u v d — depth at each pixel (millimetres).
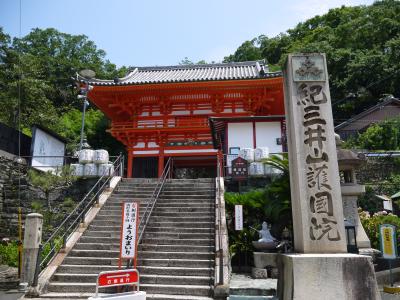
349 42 42062
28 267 9242
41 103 32344
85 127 39688
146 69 31453
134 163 23594
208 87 22250
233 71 29172
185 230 10570
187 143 23359
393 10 40750
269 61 56375
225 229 9750
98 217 11461
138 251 9469
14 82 30766
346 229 9320
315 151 6160
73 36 57031
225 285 7617
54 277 8570
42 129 18047
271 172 13711
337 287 5203
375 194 18484
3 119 29906
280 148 18156
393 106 31078
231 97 23391
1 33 32688
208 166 26391
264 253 9703
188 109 23984
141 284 8148
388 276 8438
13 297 8211
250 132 18516
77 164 15172
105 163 15156
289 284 5465
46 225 13484
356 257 5328
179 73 29797
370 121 30891
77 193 14797
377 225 11359
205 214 11492
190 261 8961
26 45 52469
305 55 6645
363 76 35969
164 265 8992
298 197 6055
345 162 11055
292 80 6508
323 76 6523
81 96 24016
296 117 6332
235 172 13867
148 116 24109
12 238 14016
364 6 49688
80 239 10234
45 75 46812
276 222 11328
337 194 5977
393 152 21844
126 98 23766
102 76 50969
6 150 16828
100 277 5270
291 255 5570
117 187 13992
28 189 14781
